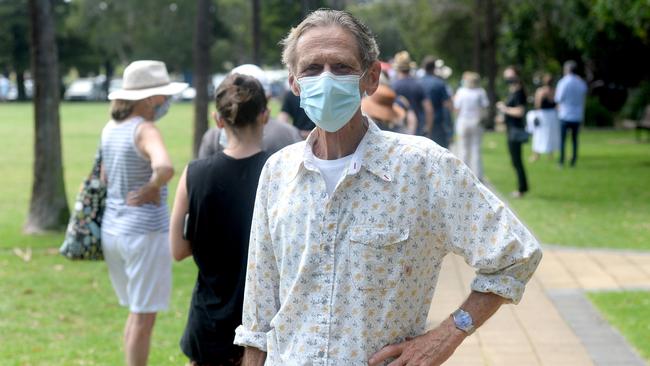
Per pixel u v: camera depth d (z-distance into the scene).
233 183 4.09
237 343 2.97
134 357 5.29
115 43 68.50
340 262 2.70
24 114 41.41
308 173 2.77
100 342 6.57
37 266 9.08
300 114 8.17
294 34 2.83
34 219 10.81
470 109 15.03
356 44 2.75
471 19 39.62
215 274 4.15
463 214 2.70
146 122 5.27
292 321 2.77
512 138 14.23
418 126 12.26
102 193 5.36
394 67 12.52
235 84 4.13
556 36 31.33
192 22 68.44
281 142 5.30
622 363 6.10
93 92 63.59
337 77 2.70
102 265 9.16
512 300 2.69
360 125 2.79
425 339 2.71
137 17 67.88
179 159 20.84
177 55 69.12
